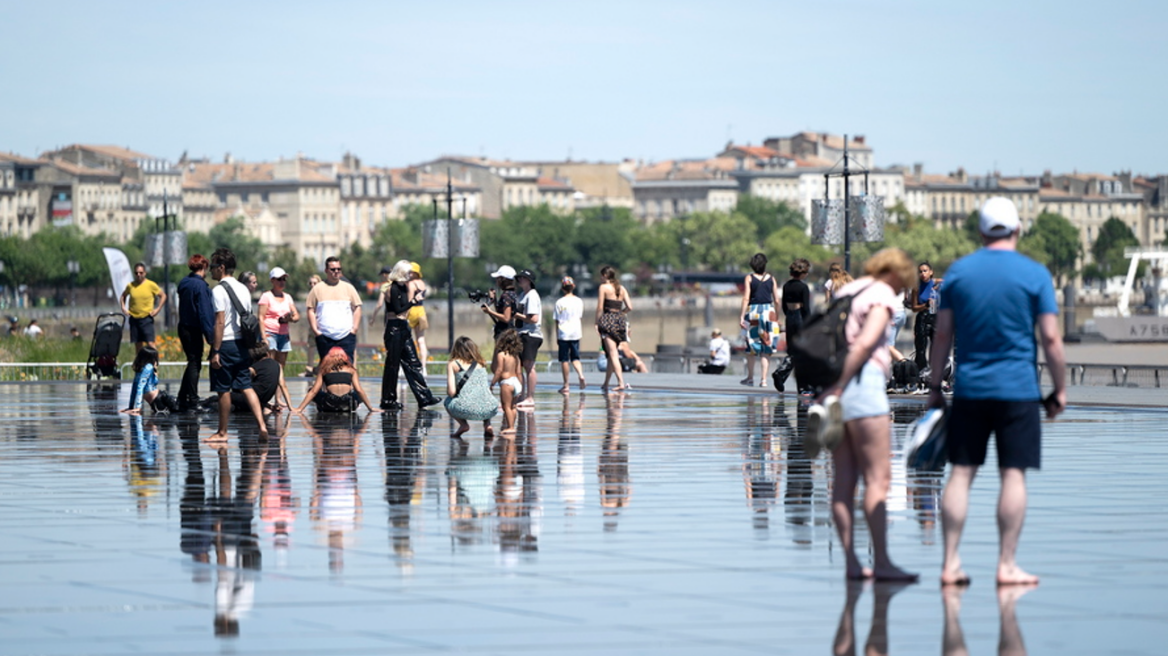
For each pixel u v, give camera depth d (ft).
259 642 44.55
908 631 45.55
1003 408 51.06
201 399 139.44
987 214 51.62
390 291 126.11
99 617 47.80
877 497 52.65
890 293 51.75
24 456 92.84
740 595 50.65
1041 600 49.60
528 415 121.19
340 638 44.96
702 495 74.02
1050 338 50.57
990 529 63.26
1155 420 115.96
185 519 67.26
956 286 51.39
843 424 52.13
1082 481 78.95
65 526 65.51
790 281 131.54
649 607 48.96
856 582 52.65
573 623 46.83
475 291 128.26
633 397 141.69
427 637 45.09
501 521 66.23
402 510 69.46
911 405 125.18
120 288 225.15
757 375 174.29
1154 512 68.08
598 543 60.59
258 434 106.42
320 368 123.65
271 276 127.34
